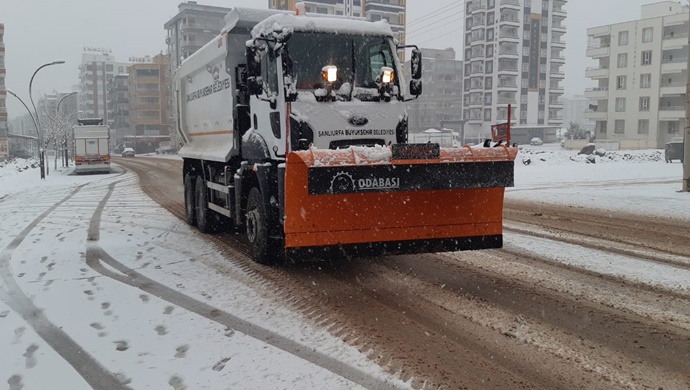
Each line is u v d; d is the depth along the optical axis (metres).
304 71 7.21
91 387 4.05
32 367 4.44
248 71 7.47
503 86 89.00
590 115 75.00
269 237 7.57
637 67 69.31
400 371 4.14
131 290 6.59
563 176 22.69
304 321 5.31
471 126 93.06
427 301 5.89
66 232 11.30
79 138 36.34
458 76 115.12
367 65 7.51
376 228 6.42
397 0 89.38
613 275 6.81
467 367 4.21
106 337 5.06
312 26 7.31
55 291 6.64
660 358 4.32
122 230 11.47
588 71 74.94
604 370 4.12
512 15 88.06
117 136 129.75
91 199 18.95
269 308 5.75
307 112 7.02
